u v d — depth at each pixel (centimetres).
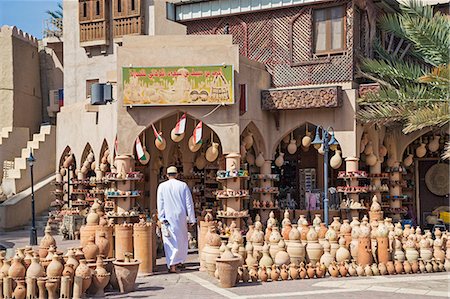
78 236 2056
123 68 1664
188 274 1273
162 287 1139
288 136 1977
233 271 1122
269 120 1889
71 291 1037
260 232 1241
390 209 2073
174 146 2075
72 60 2930
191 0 2011
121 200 1638
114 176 1630
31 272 1021
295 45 1895
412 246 1267
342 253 1235
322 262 1233
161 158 2081
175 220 1301
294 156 2323
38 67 3431
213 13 1995
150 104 1658
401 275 1238
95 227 1311
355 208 1773
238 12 1955
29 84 3338
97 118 2219
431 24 1753
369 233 1247
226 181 1678
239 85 1711
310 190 2098
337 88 1762
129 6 2736
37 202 2700
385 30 2005
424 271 1265
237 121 1680
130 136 1670
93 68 2866
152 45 1694
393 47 2116
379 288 1097
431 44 1756
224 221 1689
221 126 1680
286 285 1139
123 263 1095
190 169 2025
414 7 1844
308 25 1875
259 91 1847
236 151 1677
